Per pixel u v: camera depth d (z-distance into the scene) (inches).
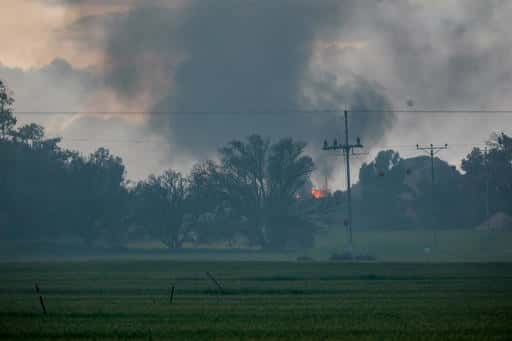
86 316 6043.3
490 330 5113.2
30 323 5590.6
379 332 5036.9
